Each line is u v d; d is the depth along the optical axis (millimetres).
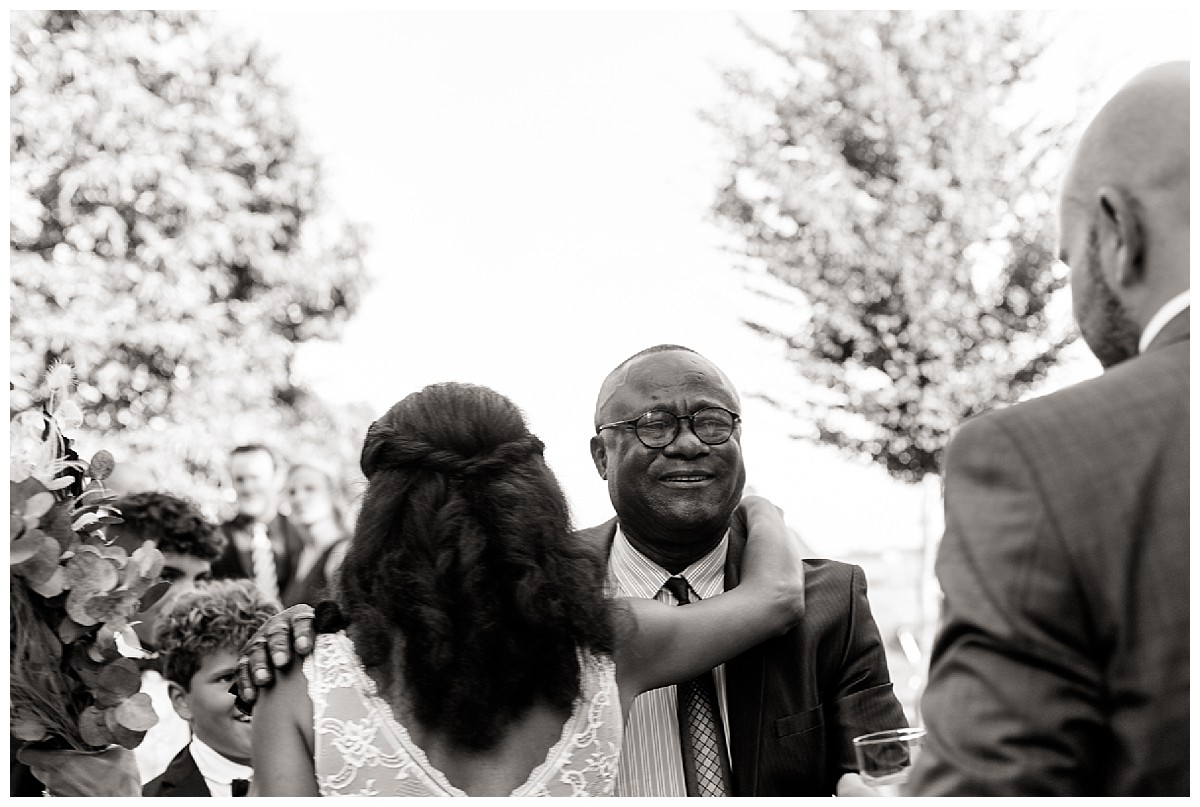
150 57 12828
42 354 11727
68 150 12188
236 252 13297
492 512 1874
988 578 1536
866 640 2416
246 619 2904
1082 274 1673
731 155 11617
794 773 2277
